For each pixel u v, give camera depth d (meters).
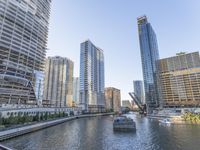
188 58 180.25
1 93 91.94
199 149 38.25
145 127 81.38
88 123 105.31
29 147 38.56
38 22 130.00
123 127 72.06
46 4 145.12
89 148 39.22
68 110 157.12
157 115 151.75
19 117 68.12
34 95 118.56
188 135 55.44
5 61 97.19
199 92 163.88
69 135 56.72
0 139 41.81
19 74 106.19
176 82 182.25
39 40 129.75
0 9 97.94
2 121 59.91
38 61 126.69
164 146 41.34
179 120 107.12
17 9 109.75
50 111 116.38
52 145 41.31
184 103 170.75
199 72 168.38
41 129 70.69
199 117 102.88
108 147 40.38
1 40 95.69
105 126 87.31
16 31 107.00
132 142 46.22
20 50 108.50
